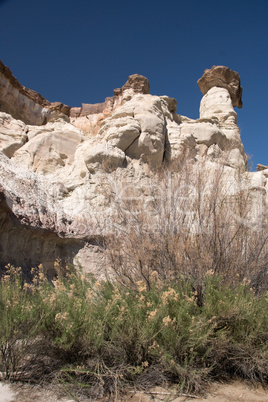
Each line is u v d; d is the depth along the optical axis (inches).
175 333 141.0
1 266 227.9
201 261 196.9
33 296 165.6
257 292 206.7
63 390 125.0
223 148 462.9
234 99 683.4
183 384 129.2
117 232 228.8
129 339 140.4
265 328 157.2
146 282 197.6
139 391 130.5
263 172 412.8
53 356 139.9
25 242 250.4
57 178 362.9
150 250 206.2
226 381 145.7
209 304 157.0
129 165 347.3
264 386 143.6
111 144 349.4
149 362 145.1
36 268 251.3
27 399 117.3
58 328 139.7
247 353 149.9
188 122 512.1
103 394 126.3
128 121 370.9
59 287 157.6
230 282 188.9
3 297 146.0
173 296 157.4
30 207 259.1
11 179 272.2
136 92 997.8
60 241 272.1
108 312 145.7
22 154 390.9
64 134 418.3
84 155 345.1
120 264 213.3
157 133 371.2
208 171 251.8
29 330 137.1
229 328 156.3
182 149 392.2
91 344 139.0
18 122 451.5
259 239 220.7
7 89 762.8
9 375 130.8
